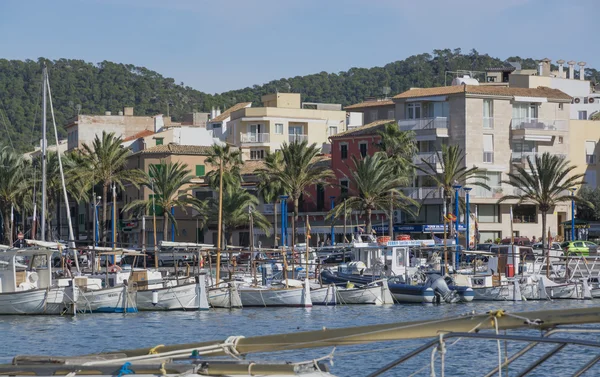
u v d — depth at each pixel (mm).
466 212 106562
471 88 123312
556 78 156875
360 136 129125
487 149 123375
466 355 41656
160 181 121125
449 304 75312
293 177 115375
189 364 18766
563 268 91375
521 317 16250
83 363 19625
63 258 75812
